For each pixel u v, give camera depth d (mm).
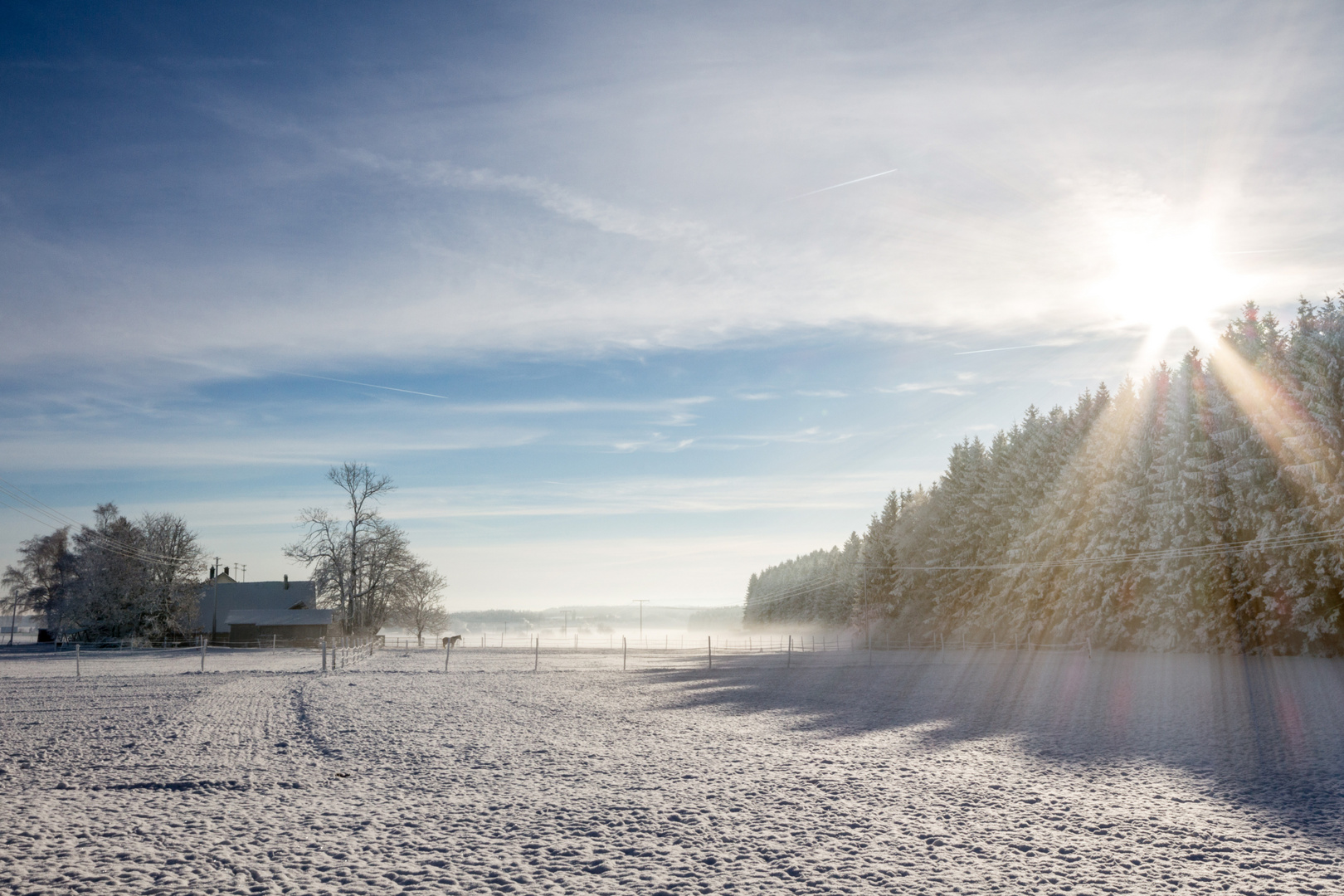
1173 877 7680
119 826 9570
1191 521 48312
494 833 9398
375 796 11430
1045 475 65812
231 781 12500
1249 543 43438
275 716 21156
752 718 21484
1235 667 37531
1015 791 11844
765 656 59875
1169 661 43156
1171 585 48250
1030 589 62156
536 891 7277
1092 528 56438
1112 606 53844
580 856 8445
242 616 94562
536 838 9180
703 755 15203
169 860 8133
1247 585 44500
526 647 81812
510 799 11273
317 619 94312
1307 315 44531
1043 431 69062
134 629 83062
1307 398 41719
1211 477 47375
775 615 193125
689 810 10609
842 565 132875
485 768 13734
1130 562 52875
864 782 12484
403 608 85062
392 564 82625
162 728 18828
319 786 12133
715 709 23797
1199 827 9633
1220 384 48031
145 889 7199
